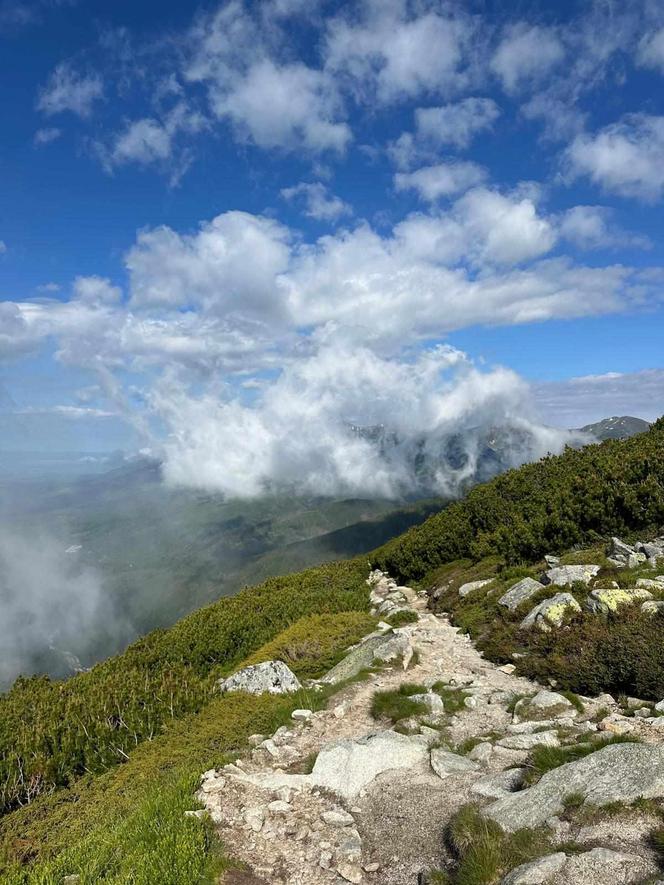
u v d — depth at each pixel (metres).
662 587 13.28
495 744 8.92
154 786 9.36
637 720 8.85
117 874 6.56
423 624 18.00
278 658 18.09
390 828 7.22
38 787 12.10
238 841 7.28
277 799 8.20
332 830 7.37
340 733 10.91
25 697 17.91
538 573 17.94
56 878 6.82
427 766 8.68
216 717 13.41
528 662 12.58
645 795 6.03
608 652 11.02
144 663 20.84
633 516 18.73
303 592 27.48
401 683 12.79
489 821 6.46
